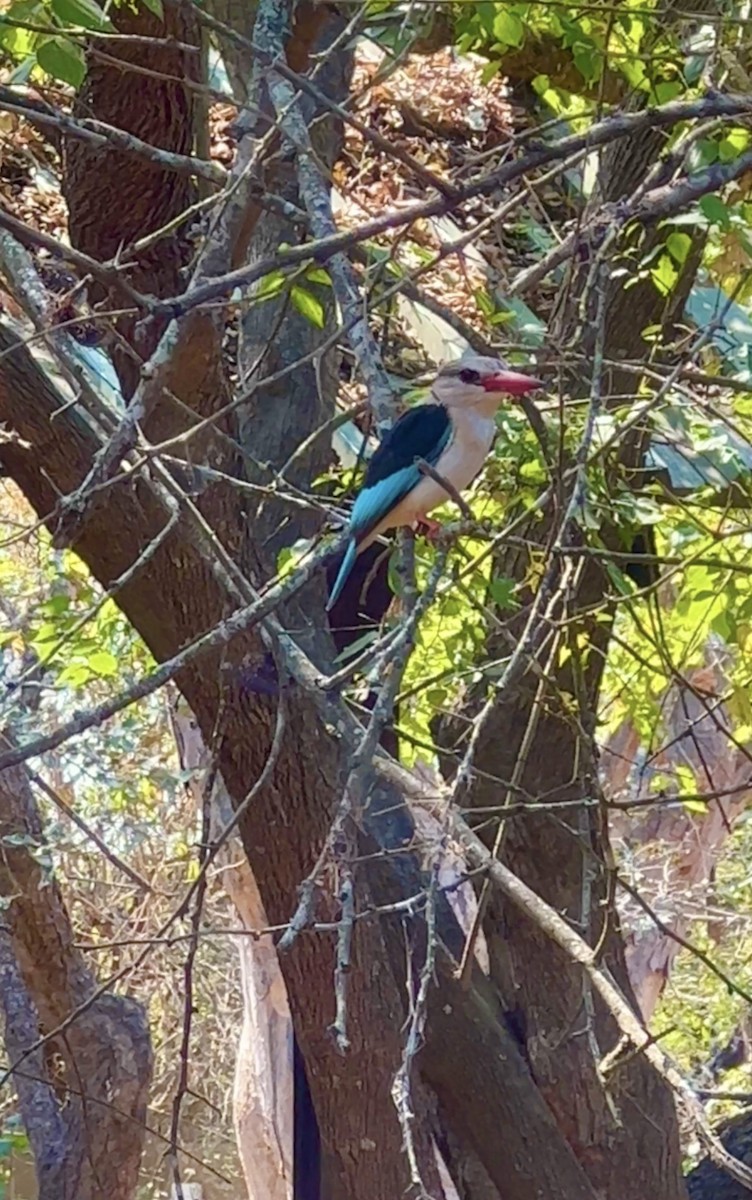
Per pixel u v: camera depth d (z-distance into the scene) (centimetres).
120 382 405
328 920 401
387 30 389
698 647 542
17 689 267
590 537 381
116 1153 598
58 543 221
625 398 375
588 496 370
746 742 611
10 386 396
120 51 376
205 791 312
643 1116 490
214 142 560
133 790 875
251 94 286
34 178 550
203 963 1165
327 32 458
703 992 1148
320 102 286
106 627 570
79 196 404
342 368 594
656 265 447
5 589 734
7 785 561
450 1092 462
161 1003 1088
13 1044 620
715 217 310
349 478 432
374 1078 421
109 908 878
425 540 390
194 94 388
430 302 348
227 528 411
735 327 559
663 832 1062
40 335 286
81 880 873
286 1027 820
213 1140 1220
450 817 253
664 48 389
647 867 1008
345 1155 434
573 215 531
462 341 516
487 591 385
